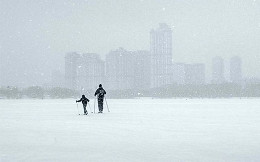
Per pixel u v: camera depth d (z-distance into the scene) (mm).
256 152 9539
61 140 12055
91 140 12023
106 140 12000
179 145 10828
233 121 19547
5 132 14508
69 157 8914
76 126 17000
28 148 10367
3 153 9508
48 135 13438
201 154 9266
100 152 9633
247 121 19531
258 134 13492
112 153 9469
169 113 28047
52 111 33250
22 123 18969
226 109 35375
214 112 29422
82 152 9648
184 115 25219
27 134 13812
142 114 26594
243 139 12094
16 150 10000
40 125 17656
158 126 16766
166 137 12703
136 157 8891
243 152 9547
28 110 35688
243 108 37906
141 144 11062
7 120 21281
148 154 9305
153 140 11953
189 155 9133
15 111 33531
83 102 26359
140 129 15445
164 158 8742
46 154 9352
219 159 8586
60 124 18172
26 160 8547
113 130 15109
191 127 16203
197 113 27781
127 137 12758
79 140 12039
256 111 30969
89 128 16000
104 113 28359
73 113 29297
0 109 38625
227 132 14172
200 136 12938
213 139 12117
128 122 19125
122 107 42531
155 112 29656
